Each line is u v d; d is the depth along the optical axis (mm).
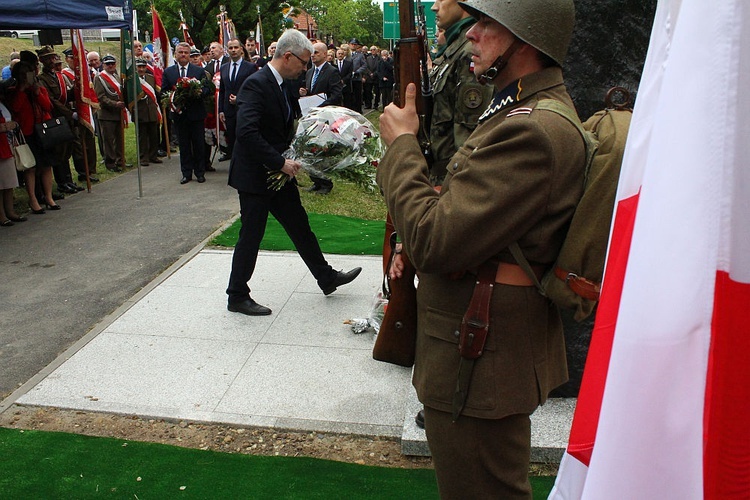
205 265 5574
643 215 1016
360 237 6430
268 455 2980
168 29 30375
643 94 1171
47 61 8164
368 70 20188
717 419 1011
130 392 3506
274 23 31422
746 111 936
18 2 6348
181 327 4305
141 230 6879
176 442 3088
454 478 1692
